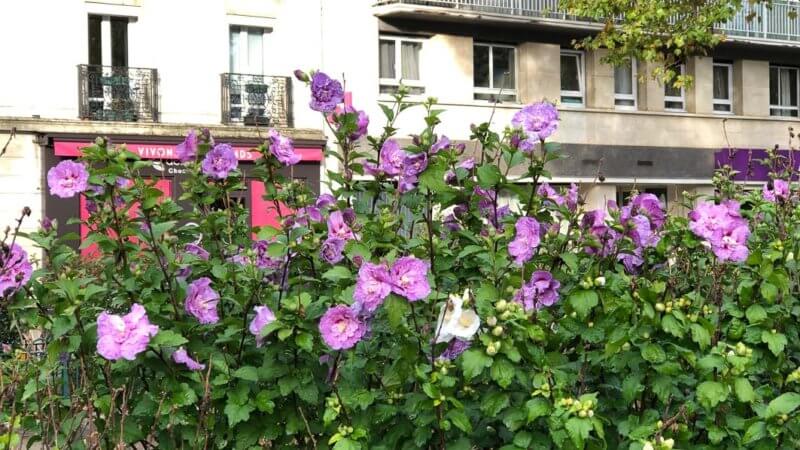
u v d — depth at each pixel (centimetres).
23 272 319
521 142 376
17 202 1997
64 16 2075
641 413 326
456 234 387
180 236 388
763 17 2895
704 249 372
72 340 310
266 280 364
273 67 2277
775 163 547
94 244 340
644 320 304
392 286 281
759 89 2920
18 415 347
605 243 360
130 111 2130
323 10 2289
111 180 333
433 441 308
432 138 372
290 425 325
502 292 321
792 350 370
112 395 309
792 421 293
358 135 411
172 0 2173
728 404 311
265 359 315
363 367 328
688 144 2770
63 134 2036
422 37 2434
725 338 346
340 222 359
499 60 2558
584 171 2591
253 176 396
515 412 290
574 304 306
